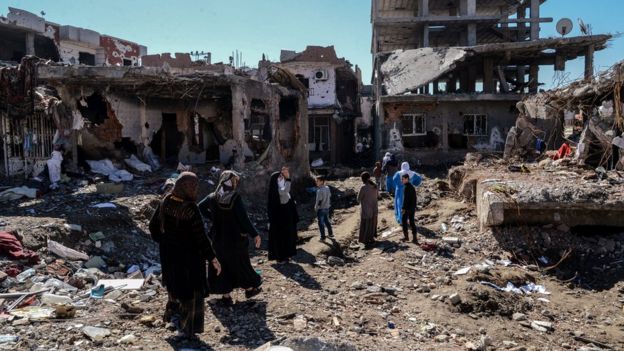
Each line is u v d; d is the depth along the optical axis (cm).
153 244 947
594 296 757
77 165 1479
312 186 1912
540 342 585
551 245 898
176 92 1620
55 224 864
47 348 432
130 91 1612
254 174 1505
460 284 753
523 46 2167
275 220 853
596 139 1275
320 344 404
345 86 3073
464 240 973
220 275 575
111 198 1132
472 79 2511
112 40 3016
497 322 640
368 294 707
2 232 768
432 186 1539
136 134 1661
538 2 2725
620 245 871
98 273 757
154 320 520
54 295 593
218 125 1859
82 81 1439
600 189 938
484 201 973
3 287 635
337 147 2859
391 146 2338
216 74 1476
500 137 2327
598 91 1184
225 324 529
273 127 1681
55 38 2677
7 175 1335
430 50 2370
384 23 2739
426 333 578
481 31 2977
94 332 471
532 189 953
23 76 1295
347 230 1139
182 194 447
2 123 1336
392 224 1164
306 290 710
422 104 2334
